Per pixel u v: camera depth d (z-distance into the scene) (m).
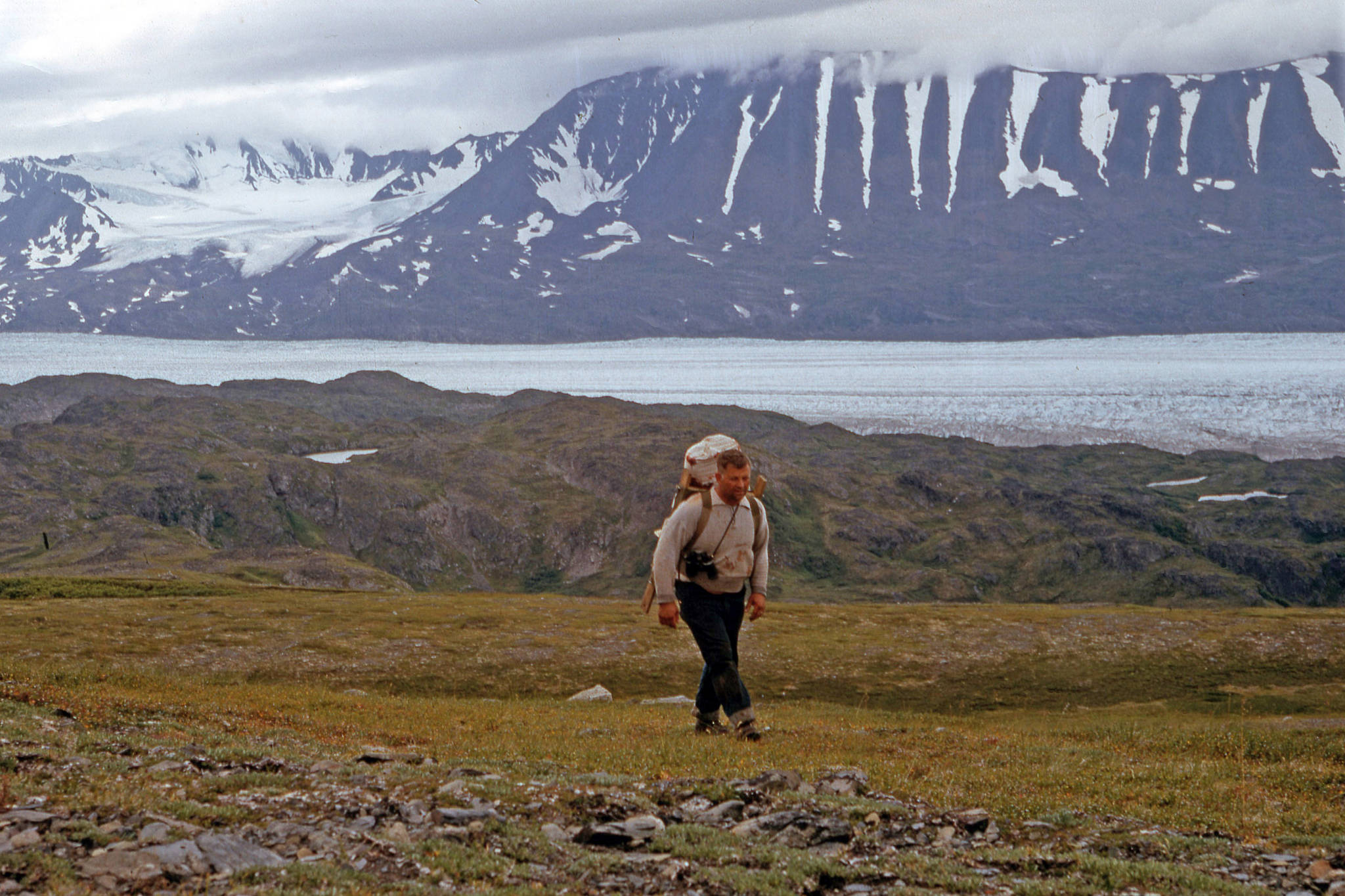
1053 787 10.98
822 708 30.39
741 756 12.66
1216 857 7.79
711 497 13.99
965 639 77.69
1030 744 16.12
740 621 14.72
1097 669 69.56
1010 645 75.81
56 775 8.59
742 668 69.25
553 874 6.93
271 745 12.71
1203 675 68.19
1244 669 69.25
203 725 14.62
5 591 98.56
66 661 57.25
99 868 6.11
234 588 108.44
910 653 73.50
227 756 10.41
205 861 6.39
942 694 64.38
